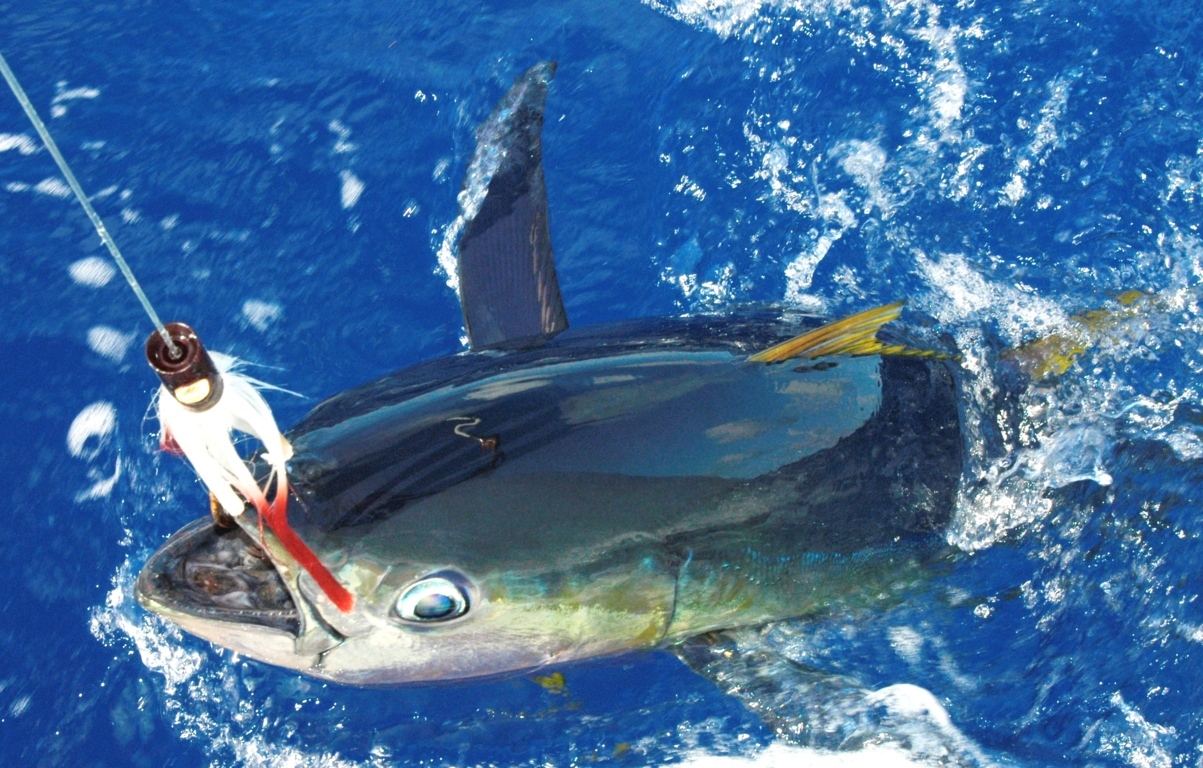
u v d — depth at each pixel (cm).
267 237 224
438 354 214
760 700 173
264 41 254
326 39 254
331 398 171
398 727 186
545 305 189
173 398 143
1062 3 240
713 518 168
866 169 226
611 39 250
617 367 171
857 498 173
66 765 184
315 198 228
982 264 216
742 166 229
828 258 219
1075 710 183
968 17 240
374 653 163
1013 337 194
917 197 223
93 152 232
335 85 244
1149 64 232
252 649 162
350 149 233
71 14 259
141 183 229
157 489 202
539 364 171
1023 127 227
